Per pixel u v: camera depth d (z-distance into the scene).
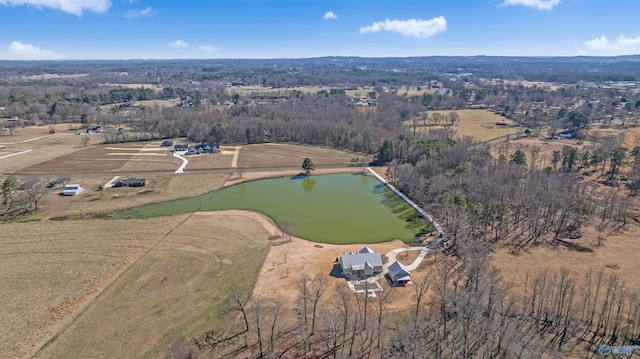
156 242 88.19
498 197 106.50
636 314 61.06
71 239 89.50
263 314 63.16
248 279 73.56
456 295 61.62
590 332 58.53
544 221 96.06
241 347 56.31
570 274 73.94
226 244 87.81
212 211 109.06
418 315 59.94
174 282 72.12
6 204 111.06
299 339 57.78
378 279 74.31
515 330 56.09
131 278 73.25
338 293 68.75
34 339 57.56
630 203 104.75
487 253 81.56
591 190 113.31
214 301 66.69
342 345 56.72
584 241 87.25
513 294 67.75
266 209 111.75
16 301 66.19
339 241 91.44
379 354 54.16
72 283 71.44
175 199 118.62
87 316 62.66
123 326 60.47
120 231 94.19
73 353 55.09
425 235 94.19
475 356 53.50
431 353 54.34
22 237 90.38
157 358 54.19
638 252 81.88
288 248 86.62
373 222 103.19
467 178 115.31
